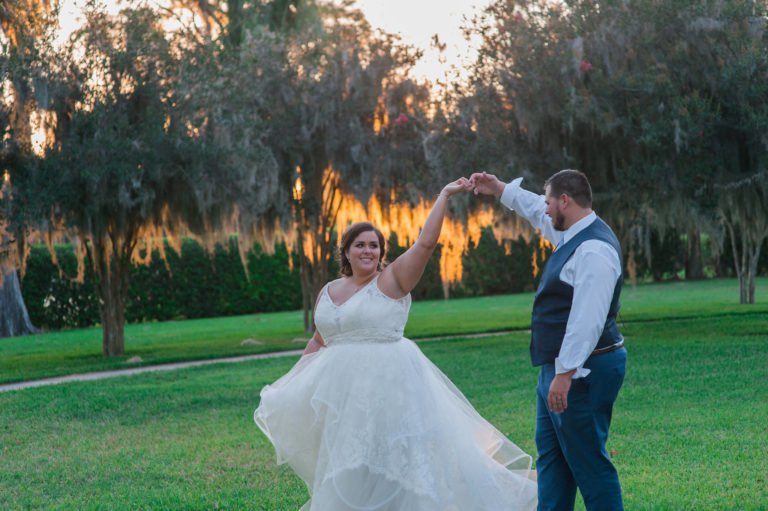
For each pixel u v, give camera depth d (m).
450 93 14.01
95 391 9.57
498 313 20.69
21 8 12.42
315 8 20.25
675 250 32.56
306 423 4.00
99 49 12.62
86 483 5.40
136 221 14.07
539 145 13.44
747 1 12.07
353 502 3.65
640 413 6.86
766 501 4.25
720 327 13.91
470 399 7.98
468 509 3.75
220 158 12.96
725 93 11.98
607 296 3.40
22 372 12.41
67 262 23.02
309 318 17.70
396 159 14.98
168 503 4.77
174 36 13.62
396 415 3.76
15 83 11.93
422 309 24.47
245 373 10.83
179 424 7.44
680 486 4.63
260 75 14.87
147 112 12.53
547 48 12.94
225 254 25.73
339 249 4.15
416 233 16.69
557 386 3.39
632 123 12.29
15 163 12.21
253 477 5.38
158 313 24.70
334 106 14.84
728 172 12.24
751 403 6.98
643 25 12.45
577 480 3.54
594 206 13.23
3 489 5.34
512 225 14.78
